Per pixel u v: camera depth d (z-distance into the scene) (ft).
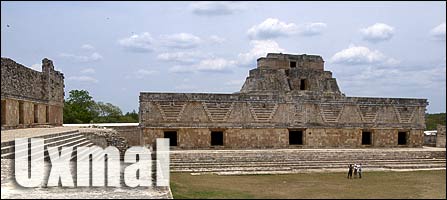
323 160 125.49
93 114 257.34
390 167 119.85
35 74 135.54
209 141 140.97
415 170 117.60
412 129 157.28
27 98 126.72
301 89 158.71
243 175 104.58
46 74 145.48
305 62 160.15
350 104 151.74
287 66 158.10
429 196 76.59
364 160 127.65
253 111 143.84
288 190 81.87
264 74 153.69
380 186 88.84
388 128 154.81
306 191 80.89
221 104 141.90
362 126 152.25
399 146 156.15
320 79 158.10
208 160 119.14
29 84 128.98
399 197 75.36
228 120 142.10
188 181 91.97
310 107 148.66
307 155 126.00
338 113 150.61
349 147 151.02
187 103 139.85
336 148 148.05
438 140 158.71
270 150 133.90
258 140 144.25
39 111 139.13
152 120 137.39
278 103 146.00
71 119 229.66
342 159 127.65
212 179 96.27
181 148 138.92
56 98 158.81
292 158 124.77
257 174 106.73
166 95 138.41
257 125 143.84
